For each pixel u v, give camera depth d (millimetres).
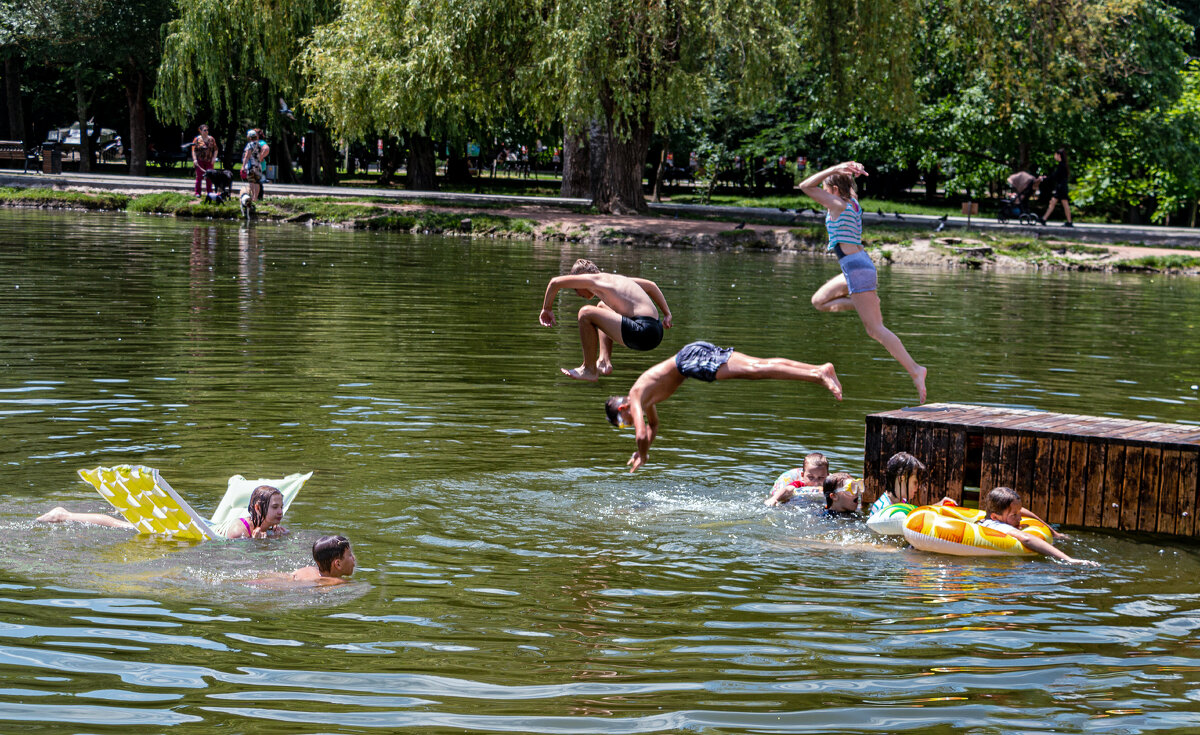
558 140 50344
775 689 4910
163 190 35844
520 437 9539
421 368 12227
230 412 9891
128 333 13523
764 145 42656
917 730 4562
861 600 6156
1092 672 5207
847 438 9914
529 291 19328
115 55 41438
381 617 5645
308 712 4555
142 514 6797
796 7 32094
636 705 4703
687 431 10023
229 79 39938
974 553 7086
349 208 32969
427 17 30672
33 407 9703
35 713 4469
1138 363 14125
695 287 20938
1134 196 38281
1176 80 37562
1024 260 28766
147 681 4809
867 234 30438
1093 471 7824
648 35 29469
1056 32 34281
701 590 6230
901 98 32344
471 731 4418
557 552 6809
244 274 20000
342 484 7957
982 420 8336
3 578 5965
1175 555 7266
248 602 5793
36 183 36156
